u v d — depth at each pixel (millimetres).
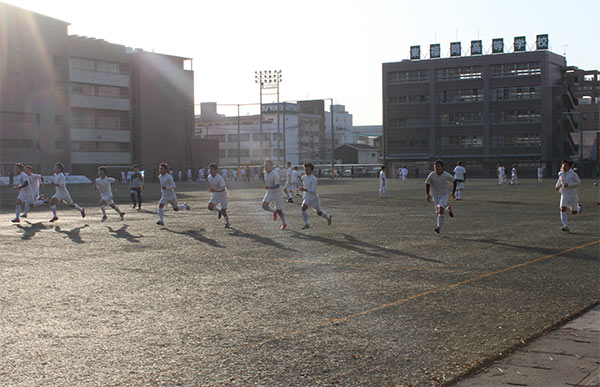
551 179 71688
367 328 6141
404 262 10359
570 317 6555
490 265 9984
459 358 5156
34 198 19875
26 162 67812
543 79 85750
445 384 4566
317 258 10883
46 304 7312
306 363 5066
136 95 82438
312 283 8555
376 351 5379
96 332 6074
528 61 86438
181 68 87688
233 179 79562
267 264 10242
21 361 5168
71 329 6188
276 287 8289
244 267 9945
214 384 4594
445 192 14664
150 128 83312
